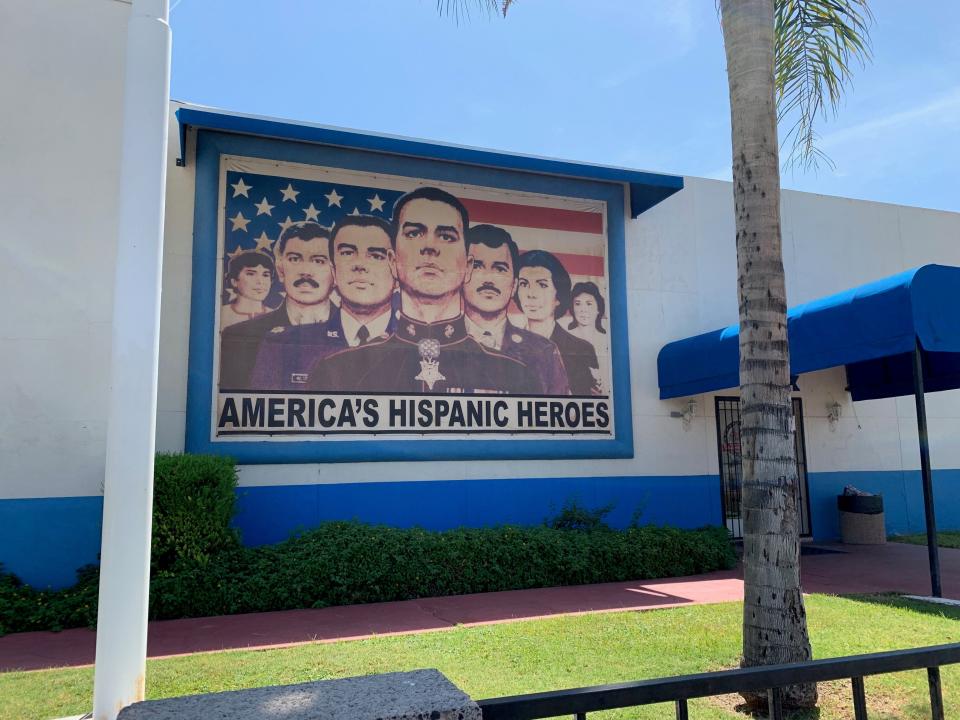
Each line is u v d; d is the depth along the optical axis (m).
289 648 6.48
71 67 9.61
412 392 11.12
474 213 11.94
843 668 2.26
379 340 11.06
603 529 11.23
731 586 9.49
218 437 10.09
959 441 15.73
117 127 9.66
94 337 9.22
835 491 14.30
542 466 11.84
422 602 8.75
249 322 10.45
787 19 7.98
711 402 13.34
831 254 15.12
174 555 8.56
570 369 12.19
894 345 8.39
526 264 12.16
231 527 9.41
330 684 2.13
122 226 4.69
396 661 5.95
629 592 9.16
